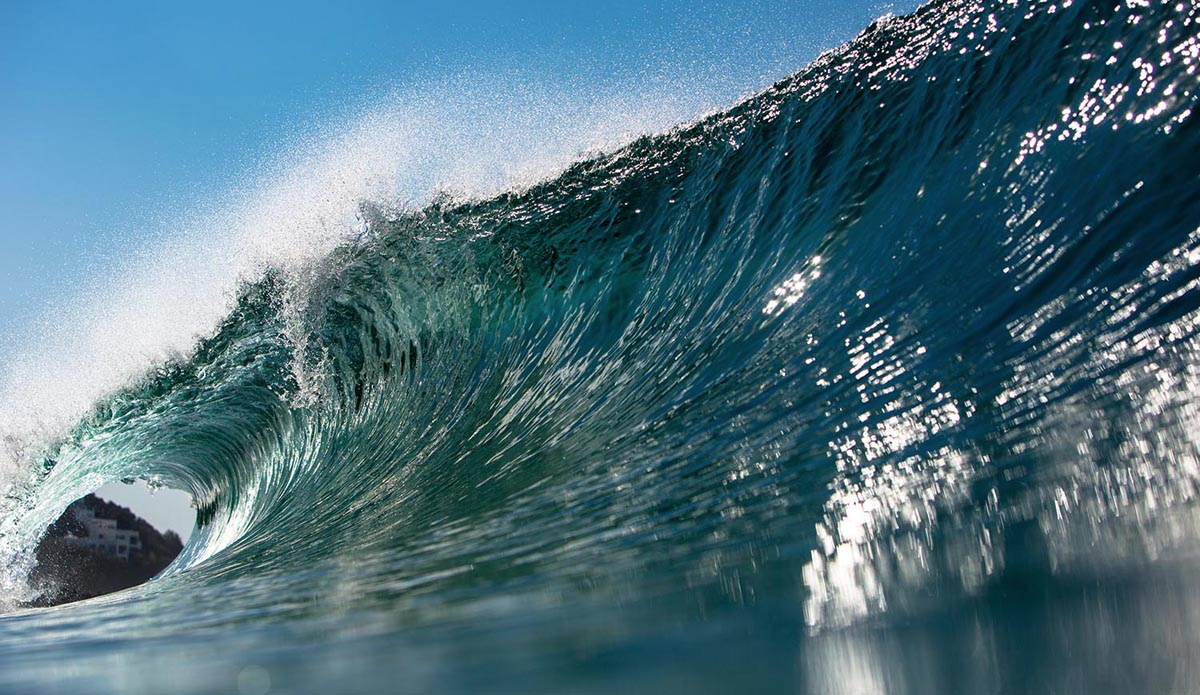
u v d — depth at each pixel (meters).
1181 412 2.66
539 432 5.36
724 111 7.42
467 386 6.80
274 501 7.45
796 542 2.70
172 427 9.52
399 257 7.95
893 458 3.17
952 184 5.13
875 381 3.94
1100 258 3.87
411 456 6.13
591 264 7.02
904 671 1.75
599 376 5.78
